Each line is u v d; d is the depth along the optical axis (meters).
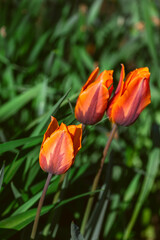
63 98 0.87
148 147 1.42
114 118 0.82
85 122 0.81
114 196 1.14
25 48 1.78
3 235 0.79
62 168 0.76
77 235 0.78
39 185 0.94
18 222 0.80
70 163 0.76
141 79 0.79
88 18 2.14
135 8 2.39
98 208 0.93
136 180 1.13
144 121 1.54
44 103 1.23
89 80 0.80
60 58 1.62
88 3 2.45
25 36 1.90
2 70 1.56
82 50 1.75
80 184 1.13
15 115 1.35
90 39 2.19
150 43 1.65
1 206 0.92
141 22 2.22
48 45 1.73
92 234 0.97
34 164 0.94
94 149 1.33
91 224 0.93
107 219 1.17
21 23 1.89
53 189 0.89
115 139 1.24
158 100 1.66
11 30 1.81
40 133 0.89
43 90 1.22
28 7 1.97
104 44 2.16
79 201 1.11
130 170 1.19
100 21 2.55
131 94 0.80
